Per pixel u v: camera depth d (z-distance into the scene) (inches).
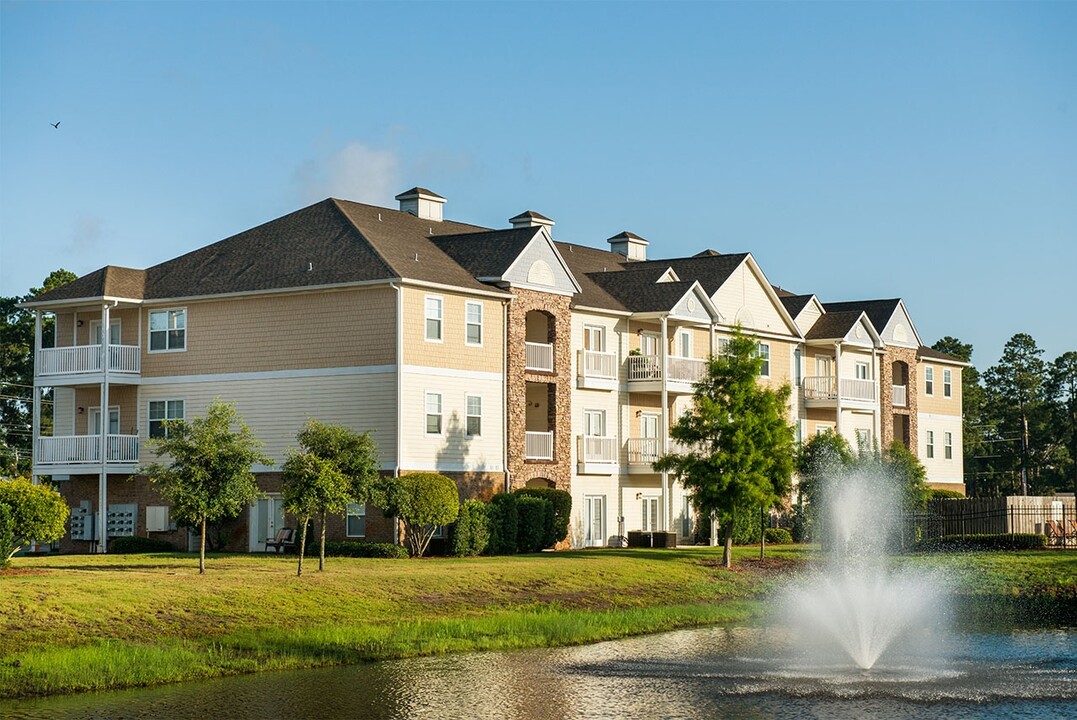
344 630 1274.6
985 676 1149.1
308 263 2009.1
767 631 1451.8
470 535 1868.8
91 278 2156.7
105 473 2064.5
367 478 1533.0
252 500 1486.2
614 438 2273.6
